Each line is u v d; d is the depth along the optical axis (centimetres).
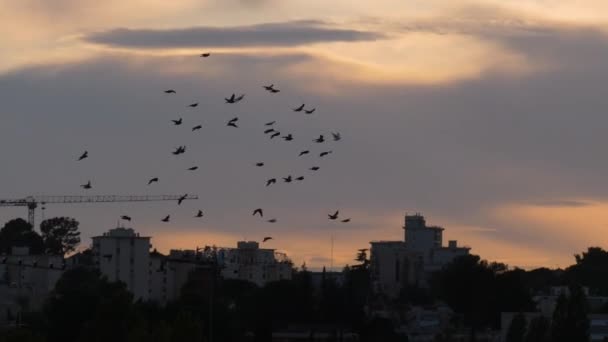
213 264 17362
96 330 17088
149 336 17112
